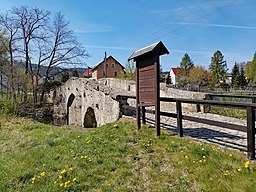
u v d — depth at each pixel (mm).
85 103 15883
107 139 6148
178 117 5602
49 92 28625
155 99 5742
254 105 3822
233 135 5688
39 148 6598
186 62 67312
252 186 3287
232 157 4094
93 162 4777
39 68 28500
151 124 7129
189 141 5133
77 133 7684
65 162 5051
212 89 29781
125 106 8461
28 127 11492
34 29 27750
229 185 3402
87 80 15484
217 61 55062
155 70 5707
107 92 10383
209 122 4773
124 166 4445
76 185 3980
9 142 8242
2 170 5191
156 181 3828
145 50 5977
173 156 4508
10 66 23406
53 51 29234
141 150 5055
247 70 48906
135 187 3764
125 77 36875
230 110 9633
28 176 4703
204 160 4055
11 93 20875
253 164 3787
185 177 3770
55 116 25047
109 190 3742
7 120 13875
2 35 25406
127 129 6805
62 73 31750
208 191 3359
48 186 4098
